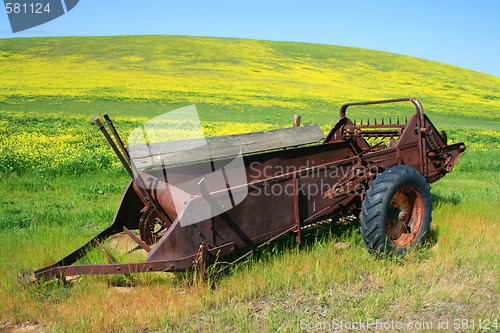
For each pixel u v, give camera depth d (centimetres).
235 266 425
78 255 455
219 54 6278
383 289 396
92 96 3269
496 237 538
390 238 467
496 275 426
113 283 416
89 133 1859
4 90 3353
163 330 329
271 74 5156
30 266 445
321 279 406
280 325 335
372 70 6184
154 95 3447
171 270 380
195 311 359
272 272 413
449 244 497
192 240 387
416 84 5447
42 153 1284
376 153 508
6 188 866
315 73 5556
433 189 885
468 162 1434
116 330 330
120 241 534
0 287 393
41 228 568
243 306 366
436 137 582
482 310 361
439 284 407
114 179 998
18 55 5269
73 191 852
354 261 447
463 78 6153
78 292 388
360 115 3147
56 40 6881
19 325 343
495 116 3850
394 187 446
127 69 4769
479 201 734
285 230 447
